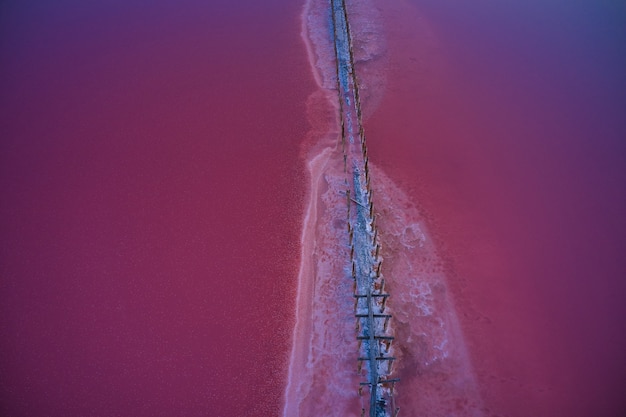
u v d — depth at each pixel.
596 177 20.81
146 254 18.11
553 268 17.52
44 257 17.97
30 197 20.23
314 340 15.52
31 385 14.35
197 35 30.39
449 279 17.23
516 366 14.84
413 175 21.11
